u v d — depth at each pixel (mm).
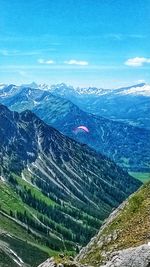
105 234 65000
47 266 31609
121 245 55500
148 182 72625
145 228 55594
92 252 63219
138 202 67000
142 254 30312
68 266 31641
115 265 30828
